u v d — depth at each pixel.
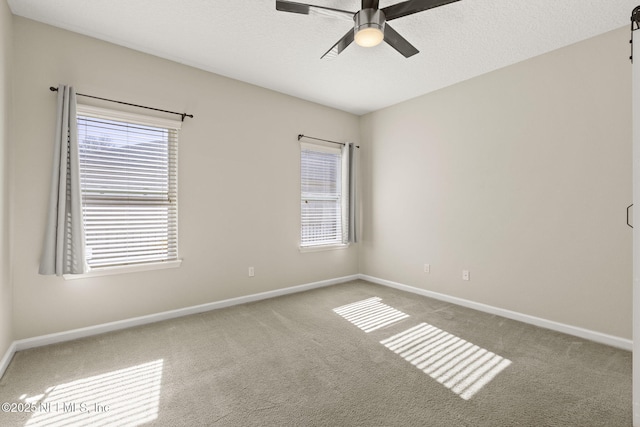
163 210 2.96
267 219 3.70
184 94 3.07
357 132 4.65
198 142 3.16
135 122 2.77
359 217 4.69
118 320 2.73
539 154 2.83
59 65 2.45
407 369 2.06
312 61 3.00
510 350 2.34
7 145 2.12
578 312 2.61
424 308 3.33
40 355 2.23
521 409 1.65
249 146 3.53
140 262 2.83
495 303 3.15
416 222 3.91
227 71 3.23
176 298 3.04
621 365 2.11
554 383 1.90
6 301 2.12
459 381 1.92
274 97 3.74
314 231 4.25
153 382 1.90
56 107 2.42
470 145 3.36
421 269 3.86
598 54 2.49
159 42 2.68
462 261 3.44
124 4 2.19
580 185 2.59
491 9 2.19
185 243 3.08
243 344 2.44
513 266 3.02
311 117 4.10
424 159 3.81
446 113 3.58
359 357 2.23
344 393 1.79
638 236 1.41
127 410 1.63
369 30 1.85
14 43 2.28
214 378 1.95
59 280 2.46
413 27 2.42
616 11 2.20
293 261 3.96
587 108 2.55
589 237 2.55
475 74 3.25
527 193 2.91
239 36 2.58
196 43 2.69
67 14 2.30
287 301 3.57
